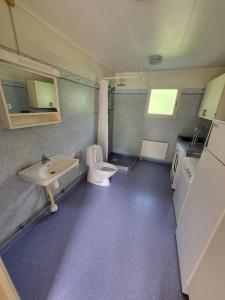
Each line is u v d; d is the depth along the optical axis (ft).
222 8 3.75
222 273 2.57
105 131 9.56
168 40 5.73
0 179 4.33
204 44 5.87
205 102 8.46
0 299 2.51
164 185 8.95
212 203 3.19
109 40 6.01
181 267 4.20
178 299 3.74
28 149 5.06
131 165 11.49
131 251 4.87
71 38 5.98
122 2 3.78
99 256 4.66
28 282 3.93
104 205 6.97
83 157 8.79
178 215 5.87
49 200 6.47
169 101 10.65
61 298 3.65
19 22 4.11
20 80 4.27
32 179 4.62
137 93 11.24
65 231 5.49
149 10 4.04
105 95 8.90
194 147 7.90
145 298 3.73
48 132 5.82
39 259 4.49
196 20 4.34
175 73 9.93
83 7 4.06
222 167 3.08
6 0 3.68
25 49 4.40
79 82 7.20
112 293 3.79
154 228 5.82
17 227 5.13
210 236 2.97
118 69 10.28
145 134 12.00
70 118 7.01
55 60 5.55
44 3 3.96
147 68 9.77
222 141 3.33
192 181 4.84
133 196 7.75
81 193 7.78
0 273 2.31
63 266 4.33
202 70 9.31
